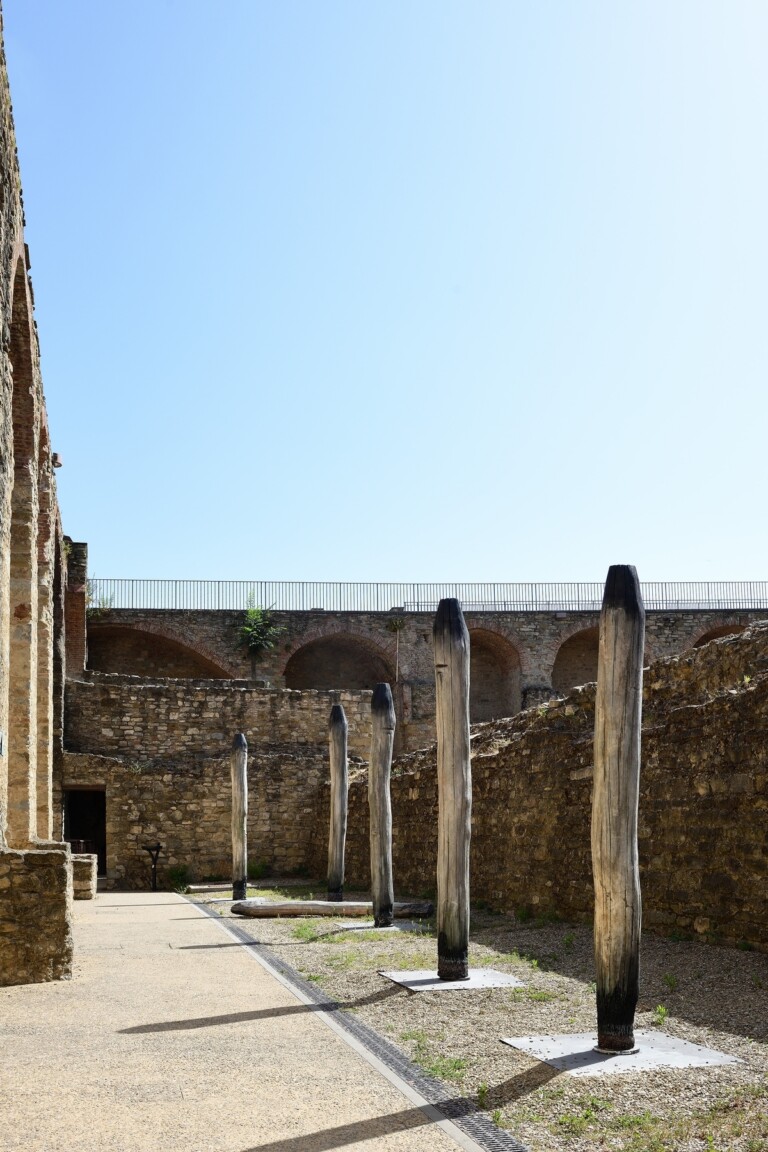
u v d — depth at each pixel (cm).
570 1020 771
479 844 1642
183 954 1222
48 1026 794
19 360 1609
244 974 1054
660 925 1117
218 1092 597
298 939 1348
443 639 1005
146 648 4206
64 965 1028
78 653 3425
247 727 2898
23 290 1551
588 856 1303
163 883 2630
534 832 1453
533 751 1481
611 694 698
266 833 2742
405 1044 712
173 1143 508
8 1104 575
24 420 1634
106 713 2802
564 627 4350
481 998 869
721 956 961
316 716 2958
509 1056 667
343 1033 750
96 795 3272
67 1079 628
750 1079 591
